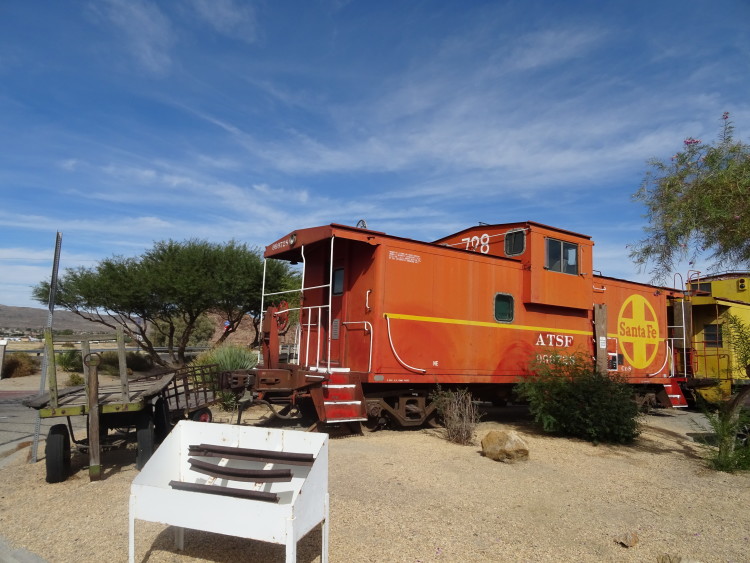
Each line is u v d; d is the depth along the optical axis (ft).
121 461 24.90
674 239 23.13
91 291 64.59
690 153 23.27
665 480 22.67
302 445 13.60
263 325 32.27
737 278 54.65
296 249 34.32
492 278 34.91
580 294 38.86
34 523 16.78
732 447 25.39
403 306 30.89
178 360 70.74
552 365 33.24
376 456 24.64
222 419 34.73
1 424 37.45
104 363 72.02
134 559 12.69
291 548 10.89
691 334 48.80
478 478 21.56
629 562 14.34
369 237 30.30
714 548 15.39
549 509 18.28
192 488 12.55
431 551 14.65
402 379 30.53
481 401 38.37
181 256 66.85
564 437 31.65
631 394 31.65
